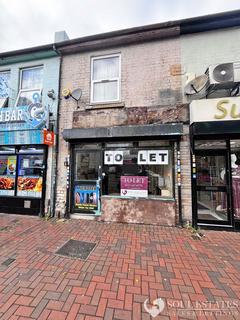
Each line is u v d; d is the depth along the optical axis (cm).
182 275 302
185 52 561
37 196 631
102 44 607
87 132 571
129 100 583
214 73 474
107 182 587
